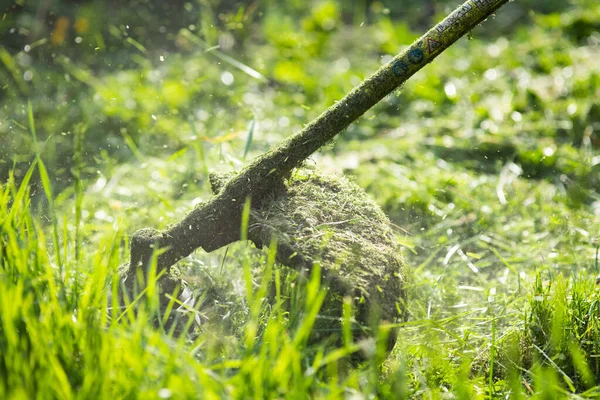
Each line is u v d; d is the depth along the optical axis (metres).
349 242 4.41
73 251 5.43
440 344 4.66
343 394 3.75
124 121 8.77
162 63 10.75
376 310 4.04
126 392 3.31
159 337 3.46
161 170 7.64
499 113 9.20
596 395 4.08
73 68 9.95
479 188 7.53
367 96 4.53
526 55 11.22
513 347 4.64
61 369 3.29
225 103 9.77
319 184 4.93
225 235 4.68
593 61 10.53
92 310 3.79
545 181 7.72
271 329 3.75
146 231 4.61
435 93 9.84
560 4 13.45
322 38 12.26
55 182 7.50
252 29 12.74
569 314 4.61
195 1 11.88
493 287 5.64
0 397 3.19
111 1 11.85
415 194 7.27
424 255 6.54
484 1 4.42
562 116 8.98
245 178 4.62
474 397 4.17
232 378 3.47
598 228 6.62
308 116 9.36
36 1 11.27
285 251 4.27
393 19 13.54
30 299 3.66
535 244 6.40
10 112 8.84
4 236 4.16
